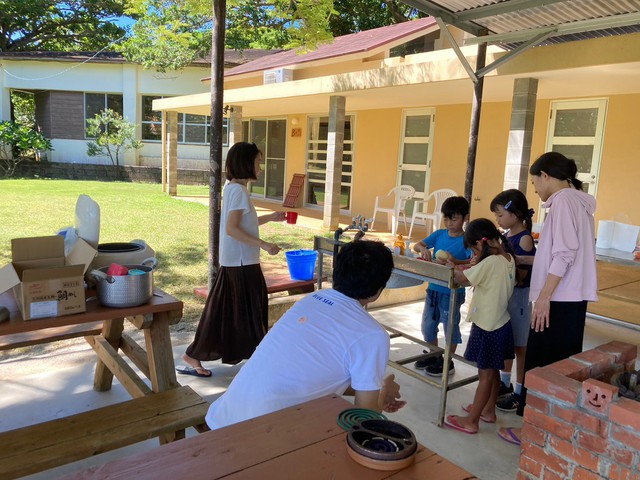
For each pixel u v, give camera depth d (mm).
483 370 3016
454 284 2979
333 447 1392
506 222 3348
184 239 8281
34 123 22453
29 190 14172
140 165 19672
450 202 3641
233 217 3285
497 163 9086
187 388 2691
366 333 1771
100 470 1276
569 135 8094
